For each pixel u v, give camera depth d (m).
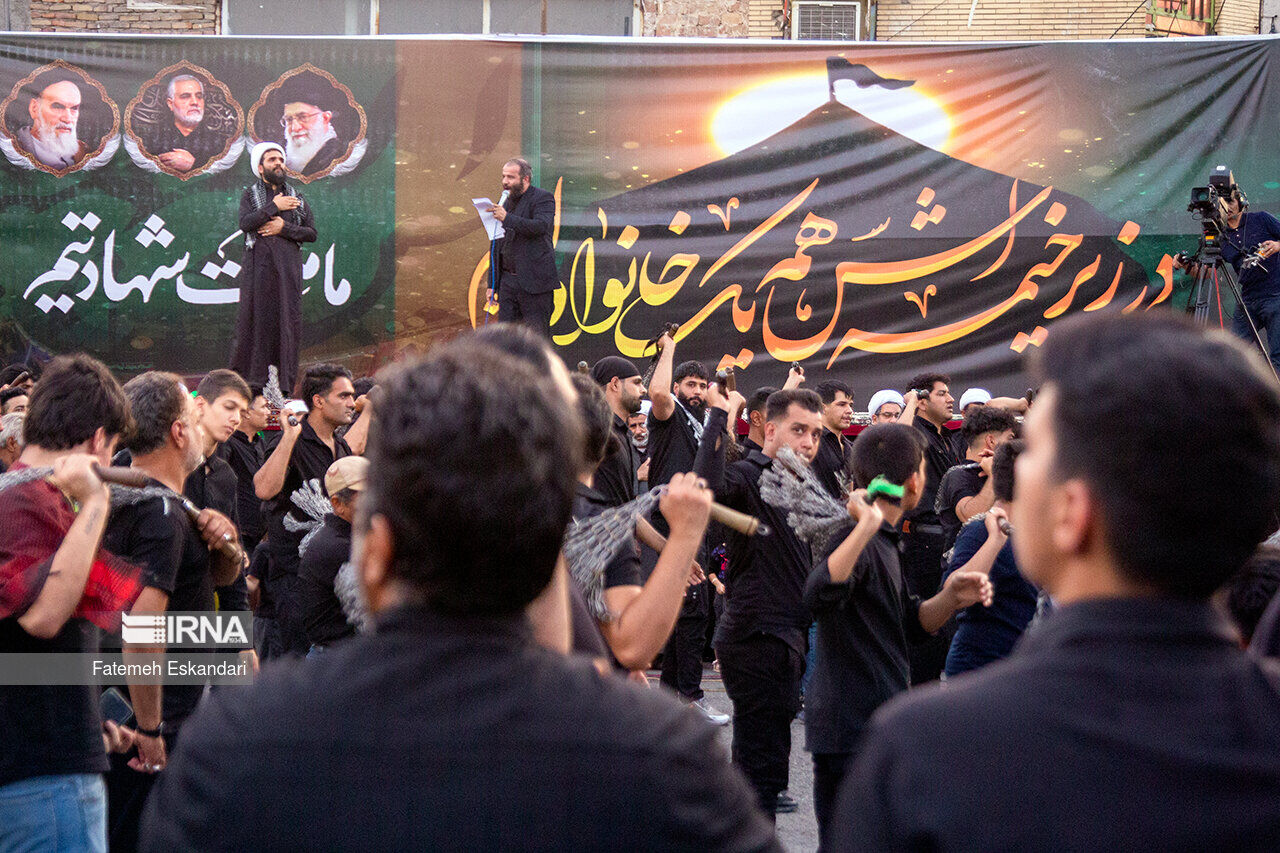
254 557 5.40
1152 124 9.20
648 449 6.07
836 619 3.40
